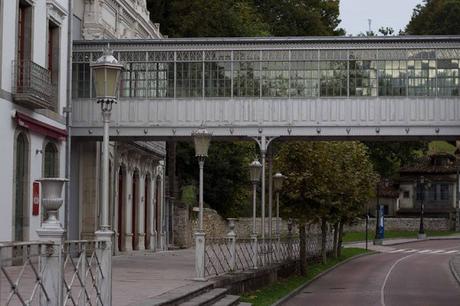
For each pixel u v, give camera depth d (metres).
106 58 15.13
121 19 38.41
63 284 9.93
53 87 28.45
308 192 35.31
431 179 101.81
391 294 30.44
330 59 30.94
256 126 30.91
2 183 23.86
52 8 28.66
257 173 30.12
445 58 30.61
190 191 58.47
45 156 28.28
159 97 31.09
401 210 102.12
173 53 31.23
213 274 22.83
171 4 62.09
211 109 31.00
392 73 30.77
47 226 9.83
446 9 101.75
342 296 29.23
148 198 44.59
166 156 54.12
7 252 8.45
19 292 8.69
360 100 30.75
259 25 71.38
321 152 35.25
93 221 33.47
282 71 31.02
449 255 65.12
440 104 30.53
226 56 31.14
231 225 25.31
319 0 84.25
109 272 12.13
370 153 85.88
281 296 26.53
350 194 37.66
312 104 30.84
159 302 14.91
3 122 23.92
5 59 24.16
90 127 31.05
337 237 56.22
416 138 30.97
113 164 35.97
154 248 45.41
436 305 25.58
